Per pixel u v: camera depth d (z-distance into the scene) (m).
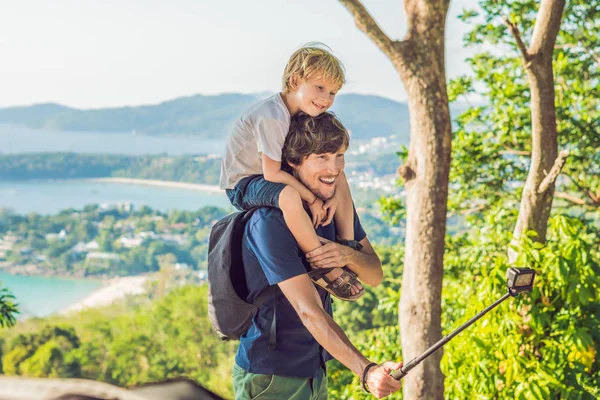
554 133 6.31
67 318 63.88
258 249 1.85
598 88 11.42
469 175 12.09
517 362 5.65
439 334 7.10
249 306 1.87
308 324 1.79
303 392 1.93
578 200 12.17
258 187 1.98
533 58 6.22
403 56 6.74
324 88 2.13
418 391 7.02
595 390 5.75
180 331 56.69
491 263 9.83
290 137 2.06
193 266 142.00
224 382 52.78
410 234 7.12
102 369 56.53
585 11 11.38
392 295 9.99
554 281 5.64
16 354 55.41
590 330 5.74
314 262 1.92
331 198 2.08
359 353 1.76
